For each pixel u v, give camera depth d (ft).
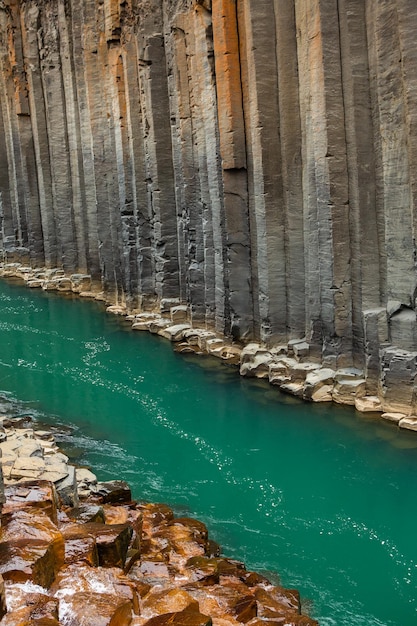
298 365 48.34
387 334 43.21
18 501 24.31
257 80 49.14
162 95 66.13
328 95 43.68
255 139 50.34
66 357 59.98
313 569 28.78
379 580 27.96
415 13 37.22
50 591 20.29
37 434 40.27
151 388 50.78
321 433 41.32
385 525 31.81
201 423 43.88
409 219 40.68
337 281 45.37
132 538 26.09
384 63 40.04
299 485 35.73
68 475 30.04
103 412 46.73
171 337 63.21
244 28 50.65
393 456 37.99
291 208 49.88
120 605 19.33
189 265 62.54
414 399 41.24
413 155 38.83
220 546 30.37
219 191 55.52
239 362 54.85
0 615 17.74
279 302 51.60
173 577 25.16
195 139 59.88
